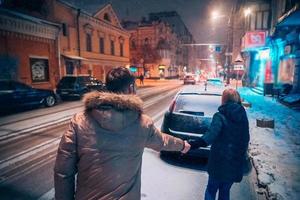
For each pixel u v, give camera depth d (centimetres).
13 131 737
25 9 1800
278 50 1719
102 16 2800
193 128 454
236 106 254
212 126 246
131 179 138
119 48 3272
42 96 1256
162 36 5262
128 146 135
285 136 633
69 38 2180
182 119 466
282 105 1236
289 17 1036
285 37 1527
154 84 3625
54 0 1958
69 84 1542
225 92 265
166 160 489
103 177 130
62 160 130
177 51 6838
